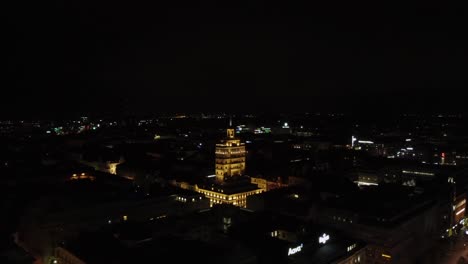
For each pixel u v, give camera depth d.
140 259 113.12
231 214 159.38
